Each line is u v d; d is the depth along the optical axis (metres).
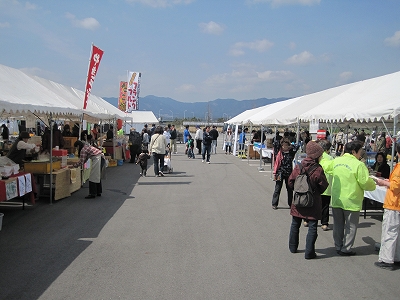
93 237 6.41
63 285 4.42
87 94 12.21
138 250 5.75
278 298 4.16
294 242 5.75
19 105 6.75
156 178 13.98
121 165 18.34
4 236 6.40
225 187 12.10
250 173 15.99
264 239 6.46
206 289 4.36
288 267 5.16
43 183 9.40
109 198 9.91
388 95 8.13
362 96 9.16
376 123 13.57
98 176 9.88
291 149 8.71
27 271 4.84
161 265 5.13
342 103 9.55
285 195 10.80
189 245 6.05
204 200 9.86
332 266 5.23
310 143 5.59
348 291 4.39
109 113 16.28
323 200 7.25
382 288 4.50
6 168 7.13
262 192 11.29
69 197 9.99
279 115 13.98
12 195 7.07
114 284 4.47
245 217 8.05
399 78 8.95
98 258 5.37
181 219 7.77
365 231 7.13
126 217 7.86
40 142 13.41
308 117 10.24
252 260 5.40
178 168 17.59
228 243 6.19
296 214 5.55
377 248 5.99
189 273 4.86
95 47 12.14
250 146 23.39
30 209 8.48
